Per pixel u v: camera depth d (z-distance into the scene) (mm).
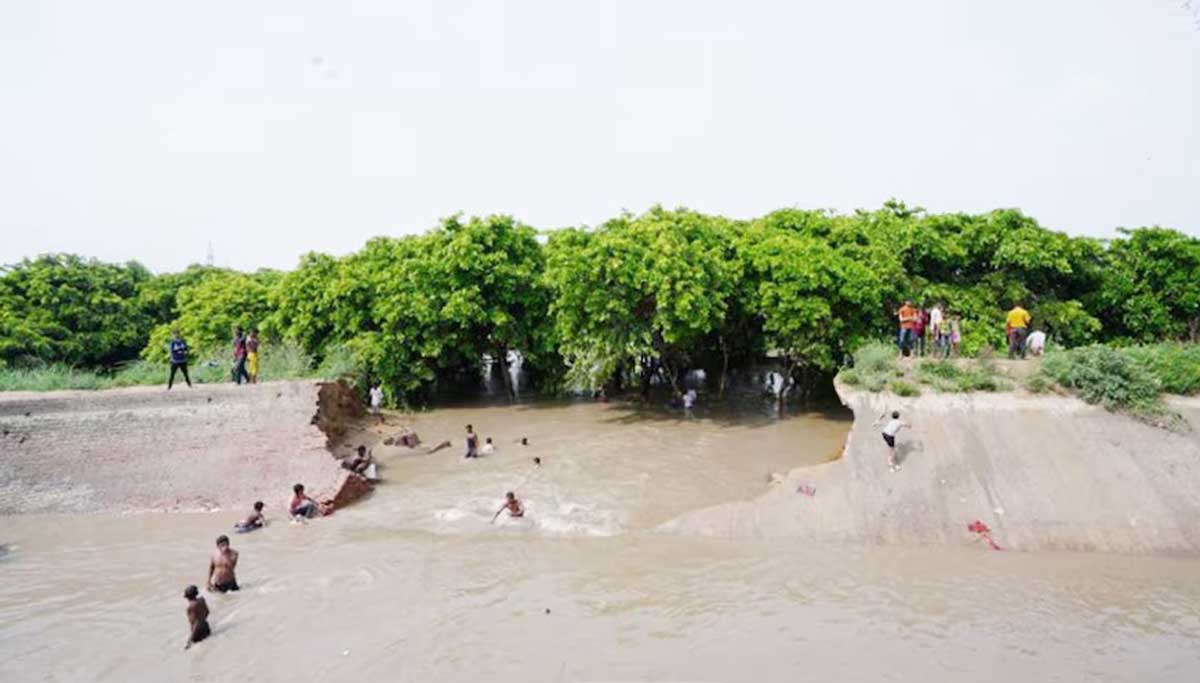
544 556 15539
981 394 19234
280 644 11883
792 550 15625
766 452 22500
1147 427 17328
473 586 14109
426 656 11484
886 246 27609
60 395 22234
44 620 12914
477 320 29781
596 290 25875
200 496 19500
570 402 32500
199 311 34500
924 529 16031
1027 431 17781
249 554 15898
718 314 25594
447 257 29812
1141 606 12828
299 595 13742
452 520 17703
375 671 11047
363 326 31547
